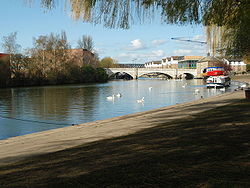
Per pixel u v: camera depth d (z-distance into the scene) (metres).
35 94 51.47
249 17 6.53
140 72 145.00
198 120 12.60
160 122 13.40
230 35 12.08
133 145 8.09
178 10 6.29
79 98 42.19
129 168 5.73
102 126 14.51
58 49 91.12
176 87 69.12
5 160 7.89
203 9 6.59
